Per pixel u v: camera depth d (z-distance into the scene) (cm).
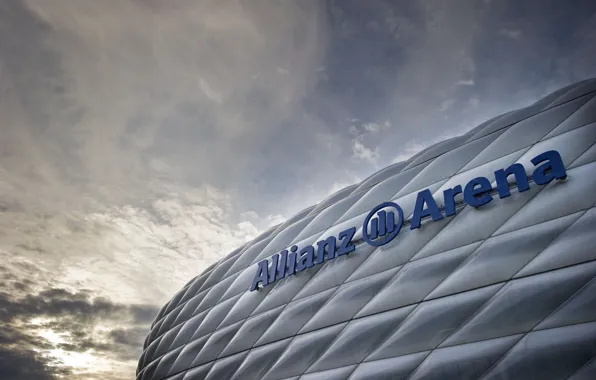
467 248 1120
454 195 1207
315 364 1267
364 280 1291
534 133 1171
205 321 1850
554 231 1004
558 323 907
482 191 1152
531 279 983
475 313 1026
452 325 1047
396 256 1252
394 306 1180
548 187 1061
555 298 933
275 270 1614
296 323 1405
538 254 1001
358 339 1203
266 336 1484
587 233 958
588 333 863
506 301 992
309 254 1501
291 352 1355
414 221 1253
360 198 1512
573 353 862
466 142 1323
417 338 1088
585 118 1105
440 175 1303
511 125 1243
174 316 2144
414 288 1163
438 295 1110
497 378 926
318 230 1577
